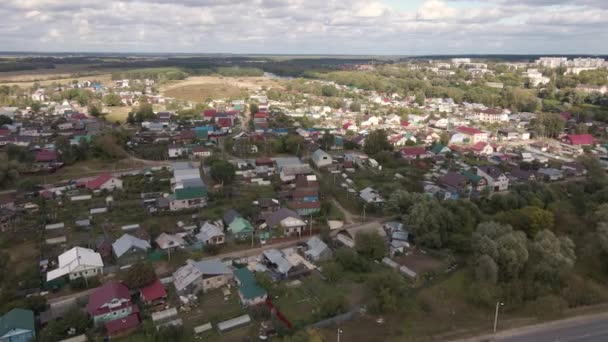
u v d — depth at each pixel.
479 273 64.88
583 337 55.16
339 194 101.81
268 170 117.25
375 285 61.81
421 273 68.69
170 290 61.84
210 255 73.00
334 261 70.75
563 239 71.25
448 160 132.62
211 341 51.66
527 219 79.56
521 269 67.50
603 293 65.75
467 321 58.69
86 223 81.81
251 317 56.44
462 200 89.81
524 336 55.31
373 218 89.94
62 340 50.69
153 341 50.91
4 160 106.88
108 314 54.47
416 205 81.50
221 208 91.25
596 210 84.94
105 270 66.50
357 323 57.19
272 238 79.56
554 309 59.22
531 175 113.75
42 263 67.12
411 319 58.50
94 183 99.81
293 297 61.88
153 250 72.50
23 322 51.19
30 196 94.81
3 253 65.75
